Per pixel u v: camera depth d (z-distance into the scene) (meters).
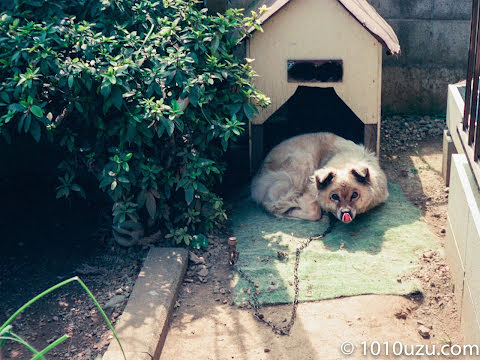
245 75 3.70
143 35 3.48
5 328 2.30
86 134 3.39
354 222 3.64
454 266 3.10
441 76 4.79
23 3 3.35
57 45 3.28
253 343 2.89
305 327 2.96
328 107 4.55
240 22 3.70
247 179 4.11
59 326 3.00
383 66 4.78
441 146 4.41
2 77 3.22
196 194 3.45
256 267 3.30
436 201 3.82
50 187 3.94
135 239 3.41
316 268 3.28
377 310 3.03
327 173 3.58
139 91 3.29
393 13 4.71
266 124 4.70
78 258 3.42
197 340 2.91
